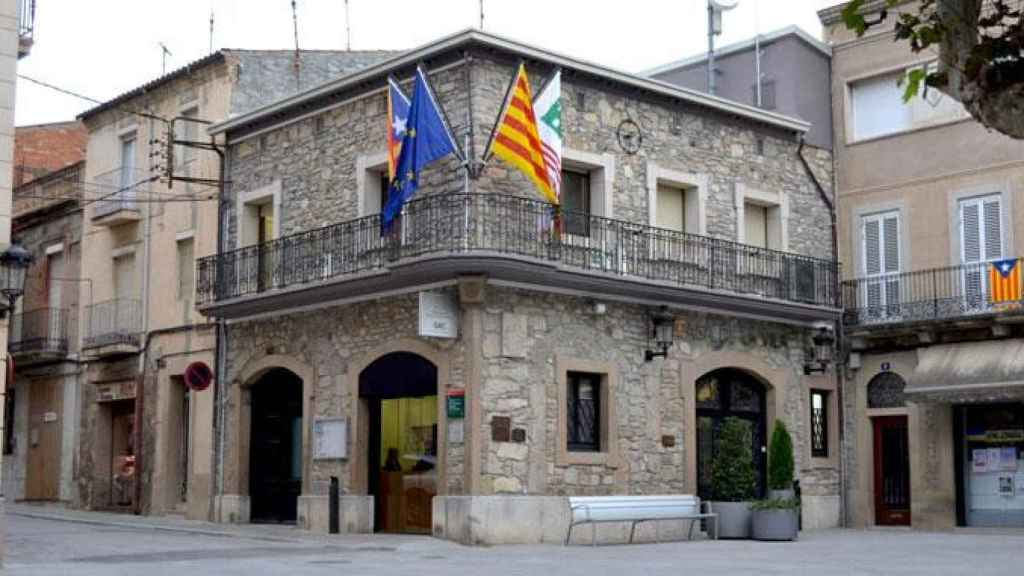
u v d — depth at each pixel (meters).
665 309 20.73
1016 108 6.20
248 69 24.75
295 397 22.16
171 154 23.80
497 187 18.95
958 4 6.49
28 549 16.11
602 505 18.52
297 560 14.80
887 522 23.66
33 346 28.81
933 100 23.64
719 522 20.30
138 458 25.59
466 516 17.95
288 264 21.30
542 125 18.73
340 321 20.77
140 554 15.48
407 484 19.66
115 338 26.11
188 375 22.48
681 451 21.08
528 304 19.16
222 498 22.67
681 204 22.11
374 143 20.58
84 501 27.41
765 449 22.89
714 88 25.95
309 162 21.88
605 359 20.12
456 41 18.89
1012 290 21.95
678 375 21.25
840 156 24.91
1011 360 21.61
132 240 26.80
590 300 20.05
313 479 20.81
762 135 23.45
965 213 23.06
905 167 23.95
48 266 29.81
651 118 21.44
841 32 25.11
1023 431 22.19
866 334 23.75
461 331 18.61
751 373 22.66
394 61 19.89
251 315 22.42
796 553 16.66
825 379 23.98
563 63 19.89
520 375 18.88
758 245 23.50
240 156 23.48
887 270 24.02
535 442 18.92
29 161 33.09
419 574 12.93
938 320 22.55
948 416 22.91
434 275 18.53
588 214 20.05
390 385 19.73
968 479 22.88
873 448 24.00
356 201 20.73
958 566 14.54
